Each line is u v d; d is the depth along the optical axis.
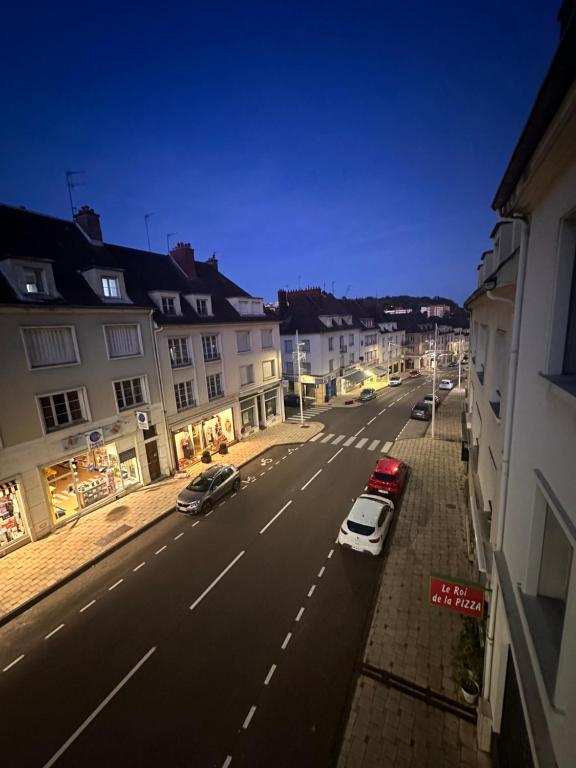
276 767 6.99
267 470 20.94
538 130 3.21
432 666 8.70
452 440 24.67
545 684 3.51
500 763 6.34
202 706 8.11
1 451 13.35
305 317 39.97
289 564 12.57
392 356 57.78
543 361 4.15
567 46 2.14
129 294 18.98
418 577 11.57
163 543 14.18
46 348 14.73
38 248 16.56
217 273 28.59
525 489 4.77
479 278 12.55
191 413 21.73
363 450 23.45
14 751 7.45
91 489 16.58
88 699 8.38
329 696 8.21
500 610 6.41
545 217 4.19
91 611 10.98
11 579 12.34
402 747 7.16
